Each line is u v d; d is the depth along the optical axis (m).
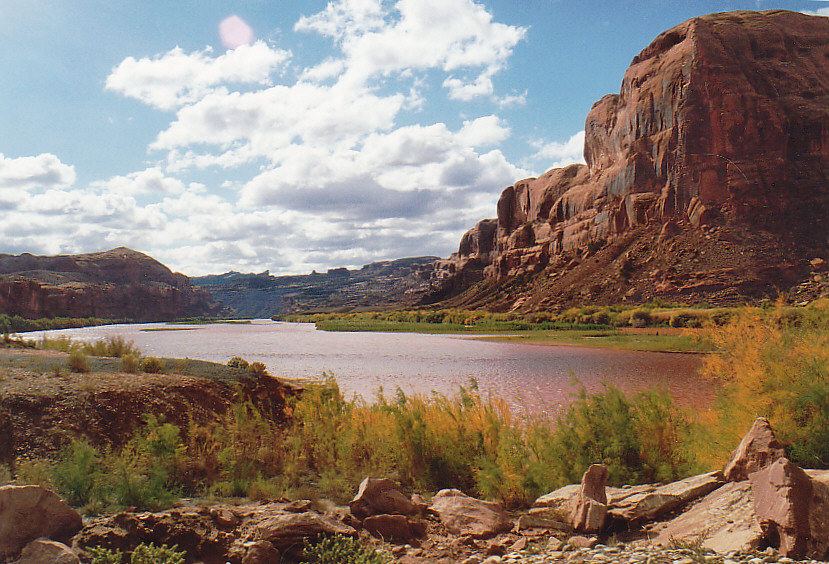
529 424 9.55
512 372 28.55
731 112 105.06
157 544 5.46
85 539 5.36
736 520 5.54
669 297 88.25
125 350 18.45
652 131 117.69
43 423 9.61
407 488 8.57
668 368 29.84
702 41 111.25
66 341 21.39
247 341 62.81
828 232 94.38
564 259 132.00
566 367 30.72
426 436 9.11
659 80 117.62
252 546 5.36
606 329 70.25
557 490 7.23
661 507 6.39
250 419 11.03
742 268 88.12
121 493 7.00
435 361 35.53
